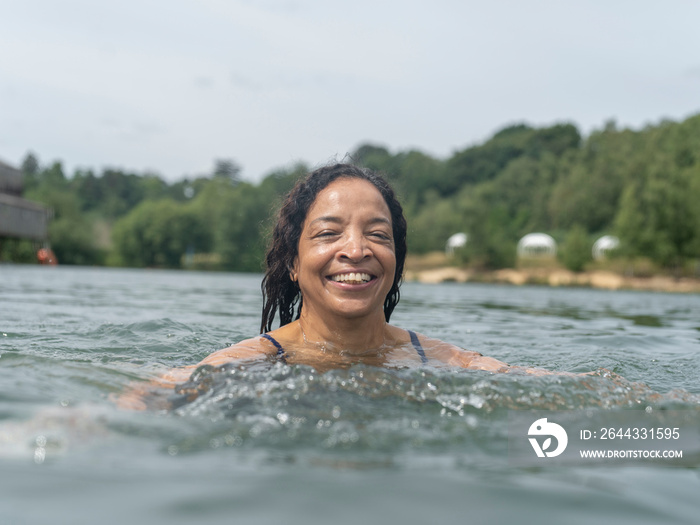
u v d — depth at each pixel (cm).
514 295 1772
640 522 126
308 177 282
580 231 5619
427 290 1981
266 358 260
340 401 200
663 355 409
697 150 7744
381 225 269
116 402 196
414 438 171
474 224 6334
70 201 7481
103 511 121
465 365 280
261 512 121
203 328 467
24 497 126
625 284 4666
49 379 223
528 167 10500
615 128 10500
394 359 273
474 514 124
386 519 120
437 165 11600
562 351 416
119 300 848
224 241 7256
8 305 652
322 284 269
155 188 12888
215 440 162
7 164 3828
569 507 131
